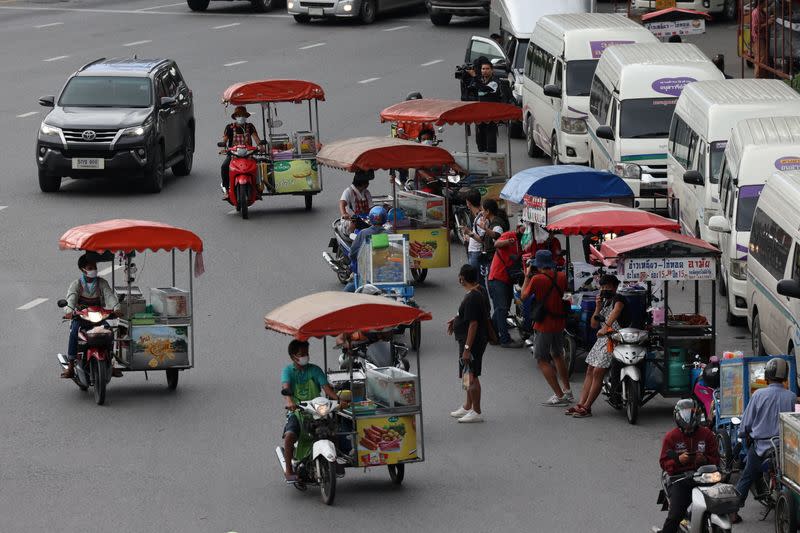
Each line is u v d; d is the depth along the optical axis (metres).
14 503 33.47
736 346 46.00
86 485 34.69
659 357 39.53
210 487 34.59
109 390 42.50
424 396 41.97
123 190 69.81
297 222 63.56
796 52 80.06
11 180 70.50
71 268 55.62
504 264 46.72
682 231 56.00
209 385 42.75
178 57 102.12
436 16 118.25
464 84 75.94
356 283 49.06
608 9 113.12
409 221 53.56
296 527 32.00
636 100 61.56
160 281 53.75
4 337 47.28
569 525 32.03
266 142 65.69
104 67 70.94
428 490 34.53
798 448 29.80
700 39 104.12
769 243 42.72
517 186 48.91
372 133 78.62
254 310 50.38
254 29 115.75
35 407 40.66
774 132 48.69
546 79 72.88
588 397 39.97
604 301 40.69
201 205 66.62
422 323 49.44
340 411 34.22
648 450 37.25
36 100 87.62
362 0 117.81
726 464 34.66
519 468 35.97
